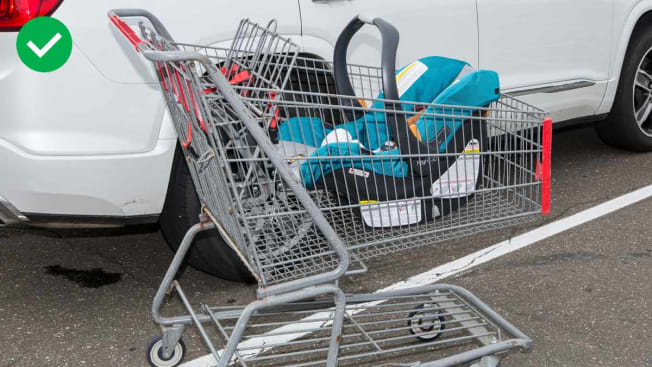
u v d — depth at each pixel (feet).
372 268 12.94
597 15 16.12
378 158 8.72
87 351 10.62
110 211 10.63
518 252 13.39
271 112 8.36
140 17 9.94
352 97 8.49
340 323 8.01
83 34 9.77
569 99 16.15
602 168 17.67
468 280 12.42
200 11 10.61
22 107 9.70
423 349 10.42
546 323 10.99
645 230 14.06
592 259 12.98
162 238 14.66
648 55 18.16
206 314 10.12
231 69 9.80
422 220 9.36
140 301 12.12
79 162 10.02
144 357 10.51
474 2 13.87
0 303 11.97
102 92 9.99
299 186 7.43
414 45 13.17
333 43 12.08
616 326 10.86
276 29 10.63
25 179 9.93
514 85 14.89
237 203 7.61
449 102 9.12
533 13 14.89
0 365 10.23
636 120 18.13
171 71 8.31
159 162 10.53
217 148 7.54
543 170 9.36
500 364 9.98
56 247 14.16
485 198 9.86
